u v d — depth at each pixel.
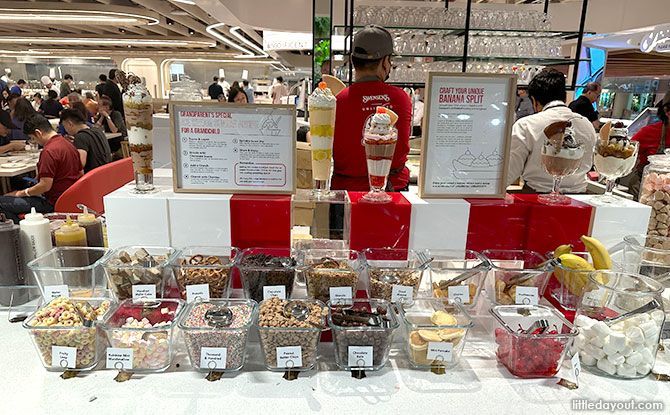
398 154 1.80
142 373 1.04
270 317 1.03
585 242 1.27
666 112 2.82
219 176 1.32
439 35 3.64
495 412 0.95
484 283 1.31
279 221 1.29
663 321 1.07
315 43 3.73
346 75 4.01
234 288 1.31
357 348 1.03
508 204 1.31
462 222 1.31
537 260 1.32
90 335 1.02
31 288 1.34
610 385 1.04
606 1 4.85
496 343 1.15
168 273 1.22
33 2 5.83
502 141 1.33
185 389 0.99
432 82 1.27
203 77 14.29
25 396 0.96
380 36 1.72
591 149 2.05
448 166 1.34
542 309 1.13
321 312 1.07
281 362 1.03
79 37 9.53
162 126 1.53
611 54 6.79
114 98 6.48
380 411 0.94
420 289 1.31
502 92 1.29
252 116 1.27
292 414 0.93
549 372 1.05
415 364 1.08
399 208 1.28
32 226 1.31
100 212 2.96
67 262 1.30
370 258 1.30
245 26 5.54
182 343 1.15
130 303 1.10
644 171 1.59
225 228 1.29
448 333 1.06
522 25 3.65
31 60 13.33
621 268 1.34
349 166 1.81
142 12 6.40
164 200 1.27
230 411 0.93
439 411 0.95
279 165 1.31
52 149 3.39
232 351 1.02
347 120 1.76
